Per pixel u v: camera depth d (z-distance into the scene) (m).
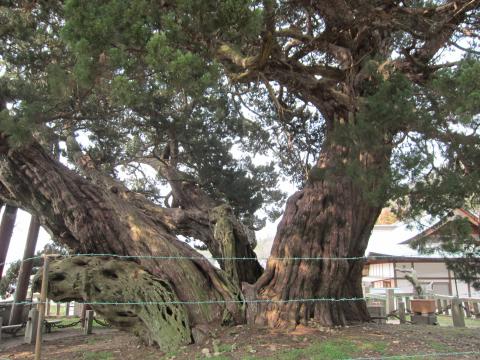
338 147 10.41
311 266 10.39
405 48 9.27
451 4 8.00
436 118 6.85
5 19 10.82
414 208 7.08
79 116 10.48
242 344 8.64
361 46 10.62
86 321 14.26
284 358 7.55
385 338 9.05
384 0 8.09
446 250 7.16
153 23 6.12
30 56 10.64
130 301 9.66
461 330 10.56
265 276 10.88
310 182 11.43
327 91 10.74
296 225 10.88
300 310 10.12
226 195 16.42
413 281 17.89
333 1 7.91
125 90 5.89
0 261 16.14
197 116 15.00
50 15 10.54
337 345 8.31
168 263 10.45
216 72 6.00
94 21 5.52
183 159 16.34
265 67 8.75
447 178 6.70
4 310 15.84
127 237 11.15
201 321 9.73
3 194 12.91
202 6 5.87
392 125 7.16
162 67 5.51
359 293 11.91
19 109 8.05
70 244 12.14
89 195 11.78
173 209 13.82
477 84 5.76
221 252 12.27
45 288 6.20
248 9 5.93
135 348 9.80
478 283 10.28
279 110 14.56
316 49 10.16
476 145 6.75
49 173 11.62
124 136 14.55
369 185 7.32
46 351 10.43
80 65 5.77
